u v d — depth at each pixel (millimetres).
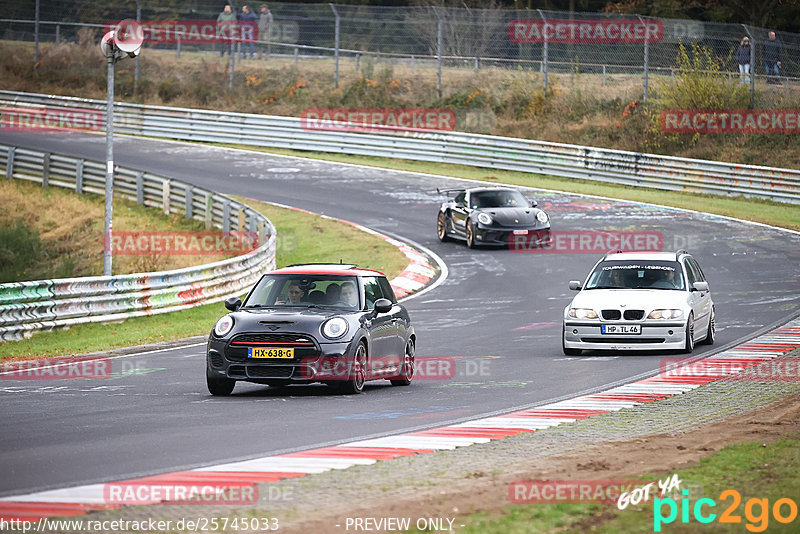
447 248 110438
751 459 28688
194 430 35125
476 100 188625
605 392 44500
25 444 32406
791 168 158375
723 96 171125
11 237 118625
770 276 91312
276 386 48875
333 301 47125
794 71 174375
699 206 133750
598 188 148125
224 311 82875
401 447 31828
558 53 199875
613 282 61781
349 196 140125
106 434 34312
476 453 30766
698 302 59656
